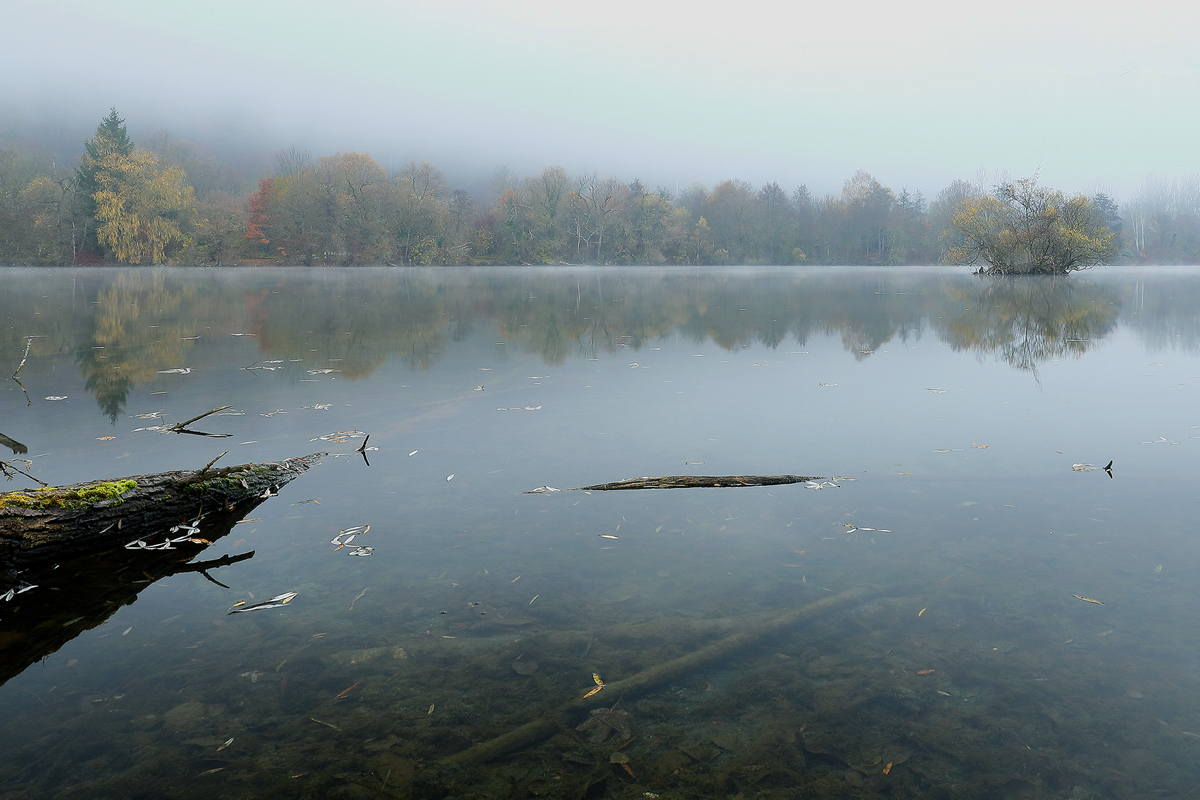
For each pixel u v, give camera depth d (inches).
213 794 70.9
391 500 156.9
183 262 2313.0
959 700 85.7
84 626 105.0
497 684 90.2
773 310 695.1
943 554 125.9
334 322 570.3
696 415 237.8
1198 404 246.7
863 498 155.6
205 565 125.9
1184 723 80.1
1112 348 396.5
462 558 126.8
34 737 79.9
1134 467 174.9
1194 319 563.5
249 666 94.3
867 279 1593.3
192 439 205.9
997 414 235.8
